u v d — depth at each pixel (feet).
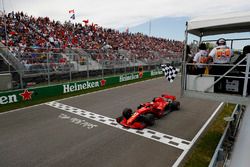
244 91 15.31
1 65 39.34
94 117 27.55
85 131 22.88
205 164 16.97
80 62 51.16
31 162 16.62
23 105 32.94
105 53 62.13
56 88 40.96
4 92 32.83
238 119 21.43
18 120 26.08
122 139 21.01
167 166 16.43
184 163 17.01
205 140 21.35
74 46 64.23
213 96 16.93
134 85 54.75
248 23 15.35
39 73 39.83
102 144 19.85
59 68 44.86
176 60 103.76
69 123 25.25
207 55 19.43
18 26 59.31
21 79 35.99
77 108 31.76
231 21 15.49
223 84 17.17
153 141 20.71
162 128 24.13
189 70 19.29
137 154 18.12
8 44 47.83
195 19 17.56
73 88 44.52
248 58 14.79
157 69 81.46
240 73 16.35
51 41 59.98
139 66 73.00
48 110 30.50
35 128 23.54
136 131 23.07
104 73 57.67
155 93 44.24
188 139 21.45
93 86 49.73
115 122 25.73
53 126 24.22
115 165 16.37
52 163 16.53
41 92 38.34
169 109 30.60
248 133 11.74
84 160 17.03
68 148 18.98
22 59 40.22
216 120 27.35
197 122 26.43
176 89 49.29
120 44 90.74
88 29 87.25
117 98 38.96
